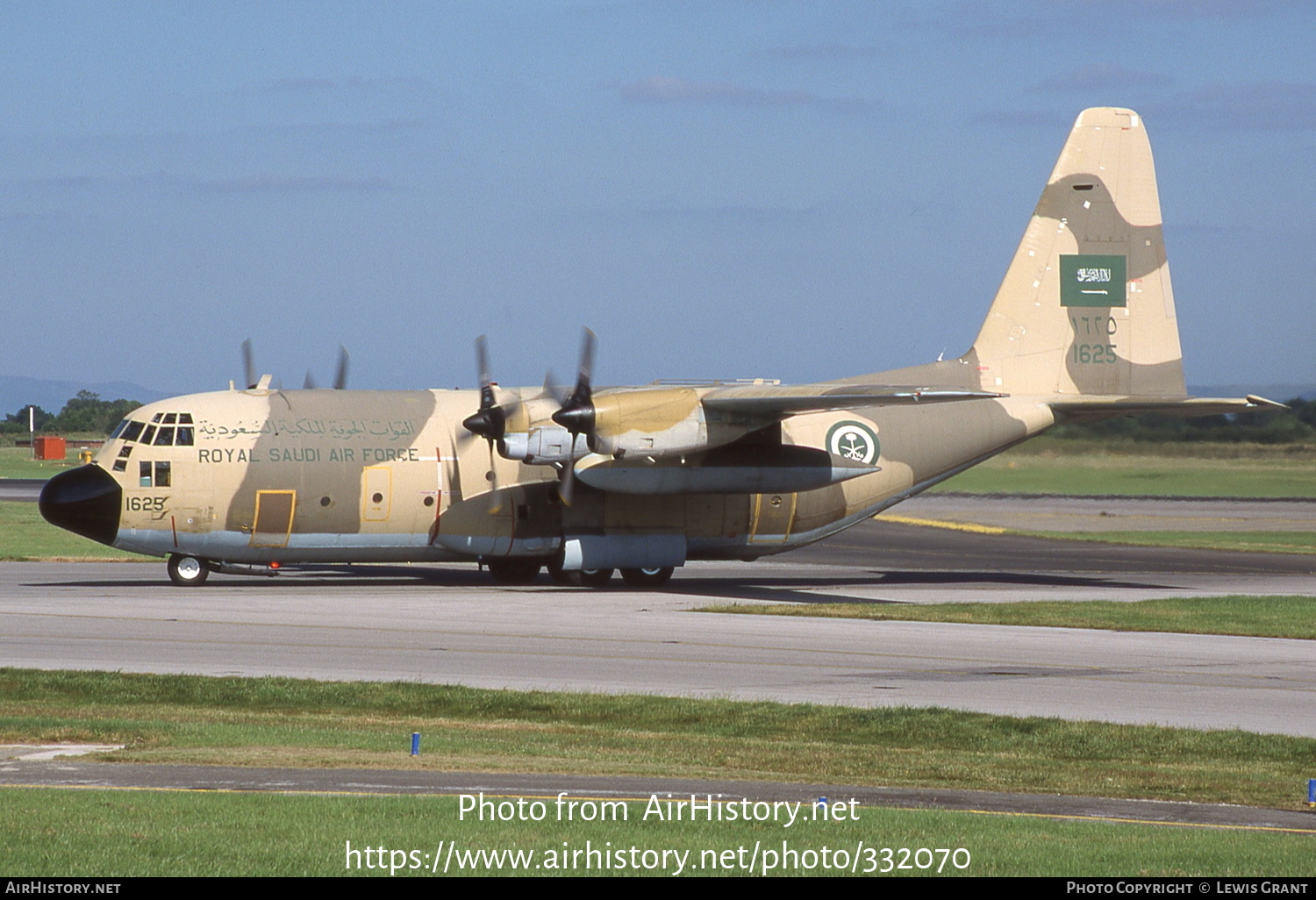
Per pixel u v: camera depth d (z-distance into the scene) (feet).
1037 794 100.94
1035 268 282.97
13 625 191.01
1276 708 142.61
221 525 240.94
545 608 221.25
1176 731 129.80
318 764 102.83
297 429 246.06
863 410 276.21
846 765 113.50
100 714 131.95
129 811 84.84
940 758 118.83
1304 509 553.64
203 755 105.29
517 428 242.99
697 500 265.13
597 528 258.78
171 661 162.30
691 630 196.85
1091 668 168.14
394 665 162.09
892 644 186.09
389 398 257.55
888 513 522.47
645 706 140.36
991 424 279.08
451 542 251.80
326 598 230.89
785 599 242.17
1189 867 77.71
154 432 239.50
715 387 254.68
